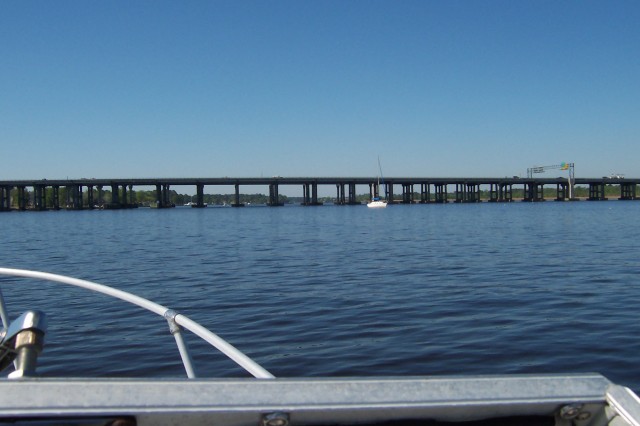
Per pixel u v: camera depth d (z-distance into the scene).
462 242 43.88
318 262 30.36
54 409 2.47
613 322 13.95
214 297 19.30
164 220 112.12
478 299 17.70
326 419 2.69
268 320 15.11
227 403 2.59
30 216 148.25
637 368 10.27
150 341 12.77
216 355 11.57
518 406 2.79
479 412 2.80
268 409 2.59
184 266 29.86
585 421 2.90
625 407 2.74
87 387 2.57
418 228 67.19
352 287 20.80
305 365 10.90
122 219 120.31
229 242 48.69
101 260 34.66
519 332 13.07
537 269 25.61
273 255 35.28
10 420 2.45
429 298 18.03
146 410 2.52
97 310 16.83
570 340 12.25
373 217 110.06
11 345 3.63
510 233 54.84
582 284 20.69
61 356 11.73
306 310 16.39
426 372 10.34
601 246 38.19
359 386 2.76
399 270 25.97
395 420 2.76
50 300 18.98
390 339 12.67
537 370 10.30
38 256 38.66
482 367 10.55
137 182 199.50
